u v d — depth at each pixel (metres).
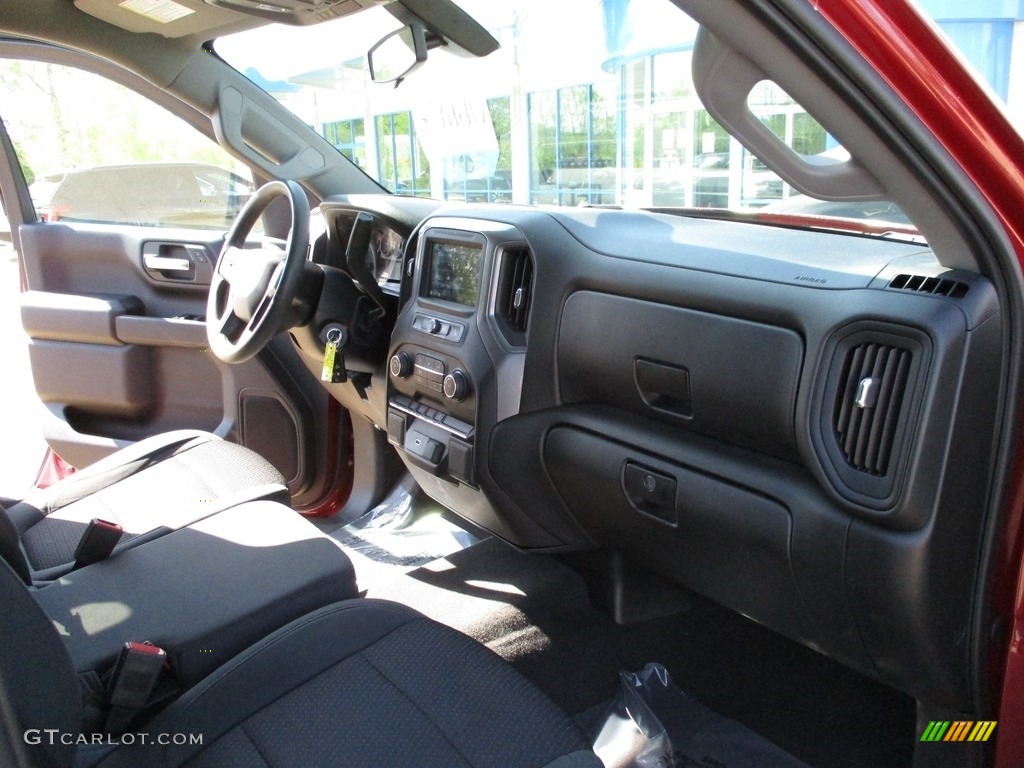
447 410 1.81
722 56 0.85
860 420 1.08
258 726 1.03
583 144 3.51
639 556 1.66
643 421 1.49
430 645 1.16
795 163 0.95
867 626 1.17
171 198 2.55
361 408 2.25
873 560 1.09
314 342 1.97
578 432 1.60
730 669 1.76
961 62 0.79
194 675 1.19
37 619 0.87
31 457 2.72
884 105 0.79
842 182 0.94
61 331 2.42
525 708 1.05
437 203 2.13
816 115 0.84
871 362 1.07
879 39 0.76
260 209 1.93
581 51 3.49
